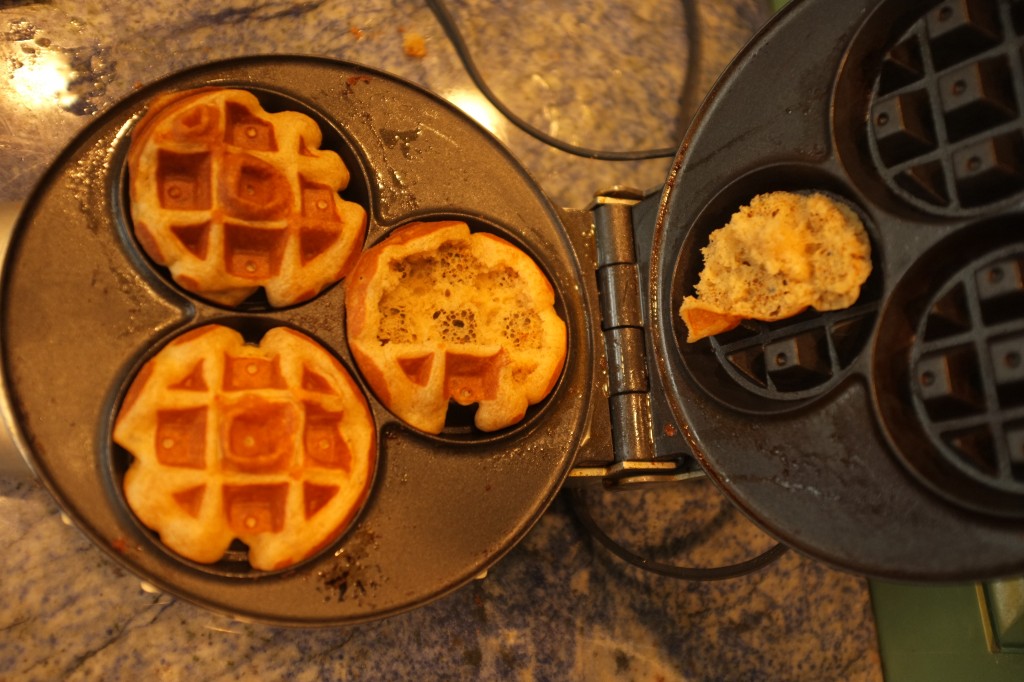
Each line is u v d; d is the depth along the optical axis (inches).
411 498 15.2
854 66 14.3
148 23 19.6
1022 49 13.0
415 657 18.0
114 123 14.9
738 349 15.4
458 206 16.4
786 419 14.4
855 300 14.2
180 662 17.0
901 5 13.9
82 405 14.0
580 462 16.5
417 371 15.4
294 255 15.0
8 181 18.1
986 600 18.5
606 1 22.5
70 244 14.3
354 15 20.6
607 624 19.3
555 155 21.0
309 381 14.8
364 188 16.0
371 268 15.4
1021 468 12.3
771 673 20.1
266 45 20.1
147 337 14.5
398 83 16.5
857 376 13.8
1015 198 12.7
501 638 18.5
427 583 14.9
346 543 14.7
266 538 14.2
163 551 13.8
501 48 21.5
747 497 14.5
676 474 16.6
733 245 15.2
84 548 17.1
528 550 19.1
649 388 16.6
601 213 17.3
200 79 15.4
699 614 20.0
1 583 16.6
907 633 20.3
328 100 16.1
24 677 16.3
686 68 22.6
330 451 14.7
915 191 13.7
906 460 13.1
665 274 16.0
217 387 14.2
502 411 15.6
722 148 15.6
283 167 15.2
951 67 13.5
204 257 14.6
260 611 14.0
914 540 12.9
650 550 20.1
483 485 15.6
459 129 16.8
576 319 16.9
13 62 18.7
